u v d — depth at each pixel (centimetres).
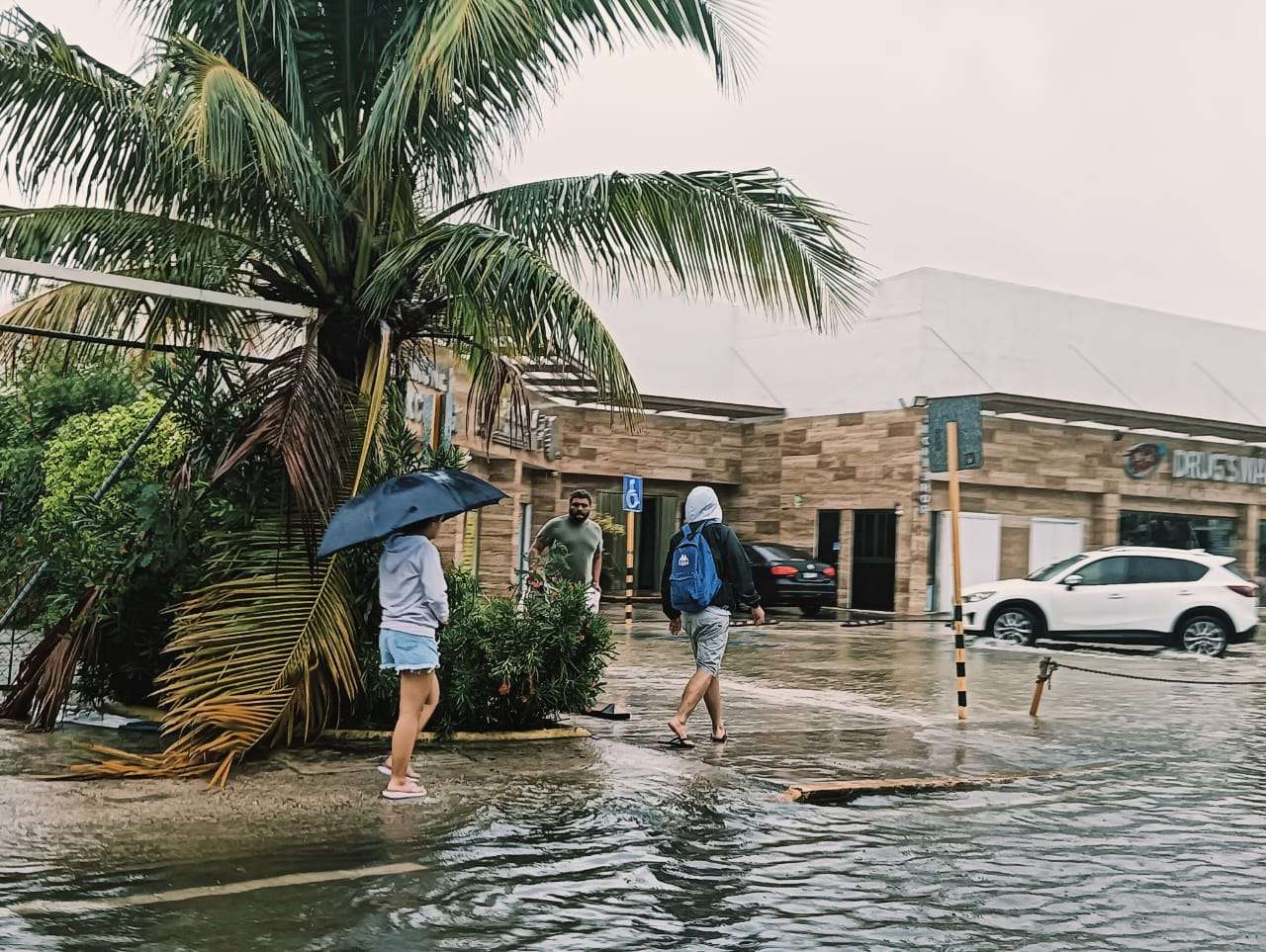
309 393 790
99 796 653
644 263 886
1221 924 502
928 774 803
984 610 1925
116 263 890
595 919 484
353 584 839
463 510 689
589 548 1082
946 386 2808
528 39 792
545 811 657
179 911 472
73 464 1340
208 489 827
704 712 1073
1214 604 1817
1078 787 790
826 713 1094
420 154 898
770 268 880
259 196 864
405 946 445
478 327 862
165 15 887
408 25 852
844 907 512
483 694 859
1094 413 2725
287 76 871
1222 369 3281
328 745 804
